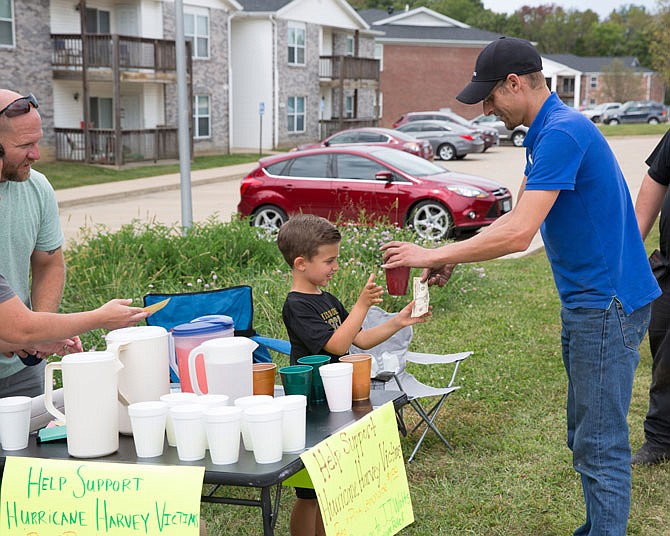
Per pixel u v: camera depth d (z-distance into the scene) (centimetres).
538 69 311
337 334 316
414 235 954
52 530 244
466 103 316
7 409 261
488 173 2402
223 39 3244
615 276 309
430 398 567
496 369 623
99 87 2745
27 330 255
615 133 4422
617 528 316
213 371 273
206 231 948
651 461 446
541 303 848
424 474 446
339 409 288
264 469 237
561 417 523
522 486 425
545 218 314
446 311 816
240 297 462
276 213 1300
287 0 3566
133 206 1867
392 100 5288
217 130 3281
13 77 2470
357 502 262
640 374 611
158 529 235
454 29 5453
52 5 2578
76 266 787
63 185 2202
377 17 5934
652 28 4706
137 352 268
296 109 3675
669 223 432
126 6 2791
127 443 266
